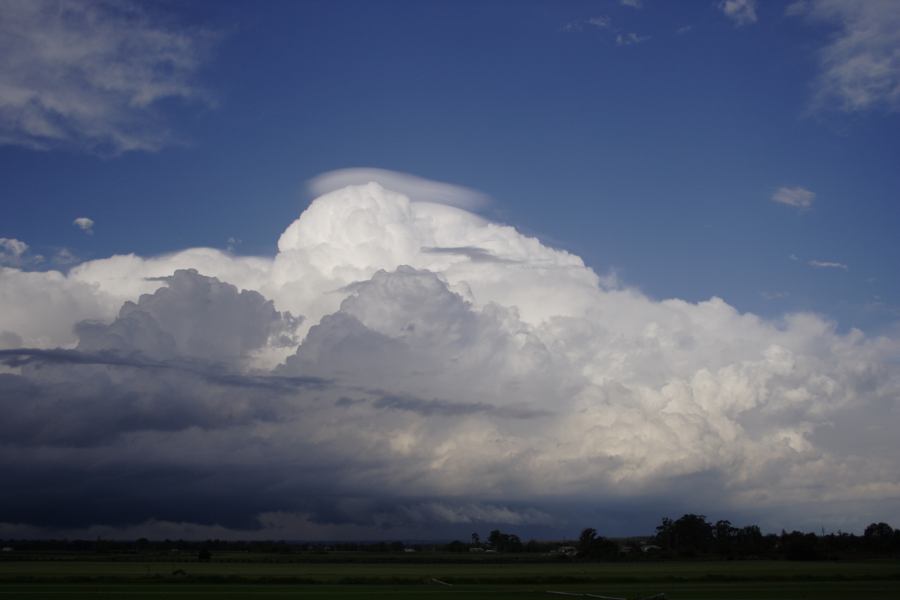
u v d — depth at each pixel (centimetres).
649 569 18250
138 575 13862
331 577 13812
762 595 9856
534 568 19650
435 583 12825
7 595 9162
